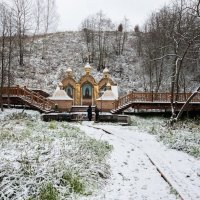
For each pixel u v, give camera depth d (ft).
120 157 44.80
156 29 189.88
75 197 28.53
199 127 78.43
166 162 43.80
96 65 188.14
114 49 208.44
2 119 83.97
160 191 31.17
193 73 165.58
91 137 57.36
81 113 104.37
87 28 244.63
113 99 119.14
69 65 181.27
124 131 74.43
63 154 38.50
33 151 38.45
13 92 111.45
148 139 64.44
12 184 29.19
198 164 43.83
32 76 162.30
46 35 229.25
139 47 205.26
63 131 57.47
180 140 59.31
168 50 171.22
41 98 111.86
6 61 159.43
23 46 183.21
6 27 157.79
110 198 28.91
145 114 111.86
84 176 33.24
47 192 28.07
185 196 29.14
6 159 34.32
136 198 29.07
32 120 84.43
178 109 109.09
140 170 39.01
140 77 176.55
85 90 140.15
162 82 167.53
